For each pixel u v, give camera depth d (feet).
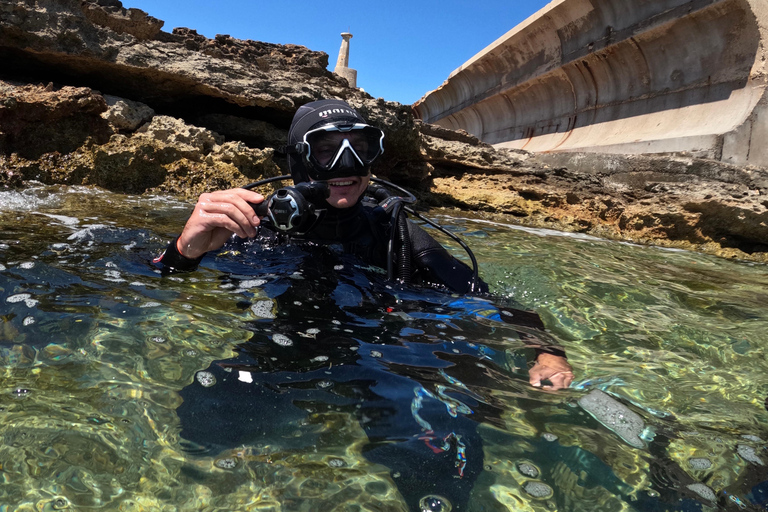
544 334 6.04
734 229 21.01
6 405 3.68
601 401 4.65
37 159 14.89
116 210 11.93
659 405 4.78
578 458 3.72
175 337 4.89
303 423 3.79
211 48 21.88
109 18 18.88
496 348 5.42
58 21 17.47
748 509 3.34
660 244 20.74
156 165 16.26
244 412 3.85
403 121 23.47
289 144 8.00
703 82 29.60
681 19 29.50
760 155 25.46
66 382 4.03
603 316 7.80
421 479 3.35
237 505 3.02
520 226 19.60
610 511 3.22
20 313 5.13
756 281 13.14
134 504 2.96
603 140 36.55
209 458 3.38
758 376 5.83
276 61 23.67
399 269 6.98
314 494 3.16
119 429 3.55
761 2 25.93
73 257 7.11
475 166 26.43
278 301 5.91
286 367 4.51
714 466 3.80
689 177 25.07
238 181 16.92
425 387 4.42
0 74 18.49
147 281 6.31
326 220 7.20
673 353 6.38
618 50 34.99
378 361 4.77
